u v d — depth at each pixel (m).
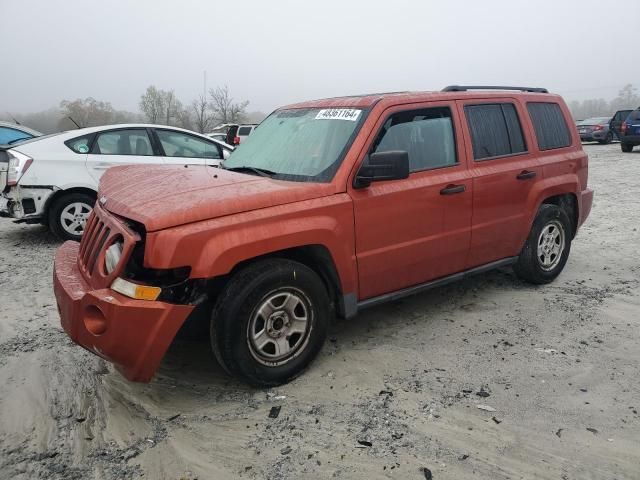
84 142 7.26
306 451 2.77
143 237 2.98
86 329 2.91
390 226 3.74
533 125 4.94
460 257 4.30
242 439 2.88
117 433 2.94
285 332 3.36
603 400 3.21
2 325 4.39
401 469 2.63
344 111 3.95
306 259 3.63
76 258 3.78
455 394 3.29
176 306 2.92
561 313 4.53
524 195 4.71
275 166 3.91
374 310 4.66
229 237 3.02
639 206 9.15
